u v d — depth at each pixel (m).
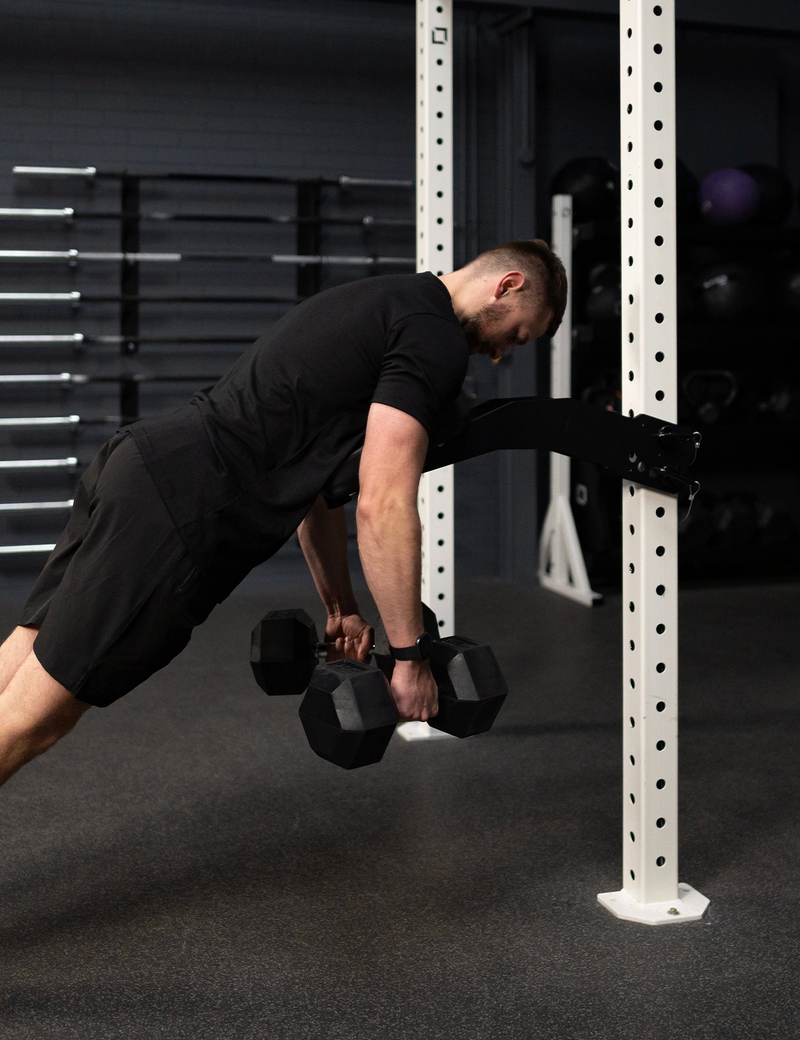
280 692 1.64
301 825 2.13
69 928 1.70
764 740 2.66
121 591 1.34
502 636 3.86
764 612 4.29
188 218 4.53
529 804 2.24
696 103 5.26
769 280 4.88
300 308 1.44
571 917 1.74
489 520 5.11
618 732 2.73
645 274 1.64
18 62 4.41
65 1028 1.42
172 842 2.04
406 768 2.47
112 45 4.51
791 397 4.89
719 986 1.52
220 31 4.63
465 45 4.86
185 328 4.69
